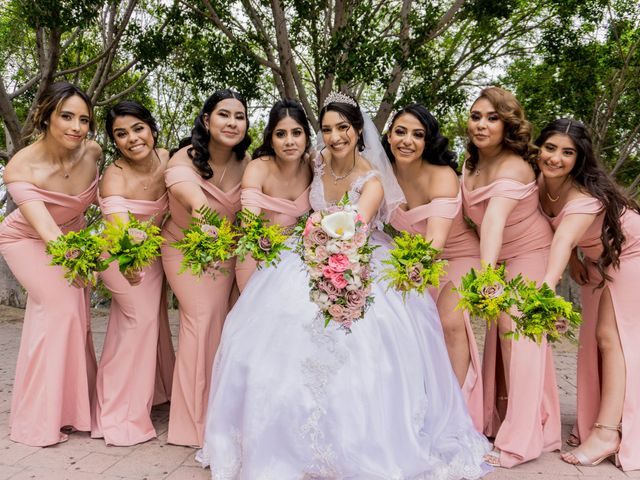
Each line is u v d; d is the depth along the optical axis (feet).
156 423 13.20
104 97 45.34
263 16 34.42
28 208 11.49
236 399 9.54
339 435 8.65
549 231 11.87
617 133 48.70
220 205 12.10
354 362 9.12
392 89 31.40
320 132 12.10
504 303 8.78
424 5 30.63
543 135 11.27
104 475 10.21
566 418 14.47
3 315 32.40
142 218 12.17
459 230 12.12
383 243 11.64
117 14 39.83
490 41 37.70
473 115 11.22
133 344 12.09
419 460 8.86
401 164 11.60
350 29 26.50
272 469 8.64
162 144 50.08
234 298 13.10
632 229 11.37
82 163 12.44
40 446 11.53
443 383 10.33
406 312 10.20
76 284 10.46
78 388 12.10
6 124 32.63
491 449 11.31
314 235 8.61
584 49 37.42
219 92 11.83
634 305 11.35
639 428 11.05
